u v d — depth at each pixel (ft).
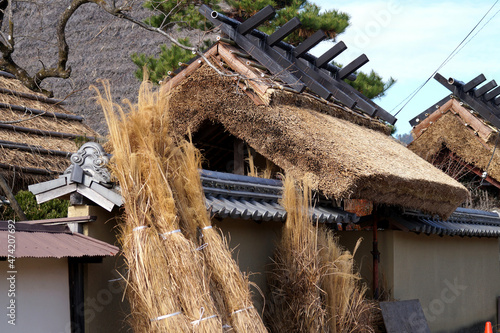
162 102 16.51
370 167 21.58
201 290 14.71
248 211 19.36
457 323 33.22
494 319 37.96
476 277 36.32
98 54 54.90
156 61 37.88
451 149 45.50
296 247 20.16
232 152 29.07
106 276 16.22
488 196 46.73
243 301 16.10
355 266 27.02
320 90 27.27
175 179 16.38
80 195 16.20
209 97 23.89
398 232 28.04
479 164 44.39
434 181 25.64
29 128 30.76
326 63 30.53
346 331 20.34
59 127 33.42
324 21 37.65
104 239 16.40
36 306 14.01
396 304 24.94
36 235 14.08
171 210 15.14
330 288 20.36
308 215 20.86
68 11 25.13
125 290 14.92
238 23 26.53
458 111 45.19
